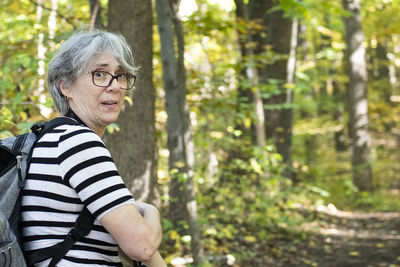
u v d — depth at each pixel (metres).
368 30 15.78
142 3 4.14
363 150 12.48
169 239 4.94
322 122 18.86
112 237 1.45
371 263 5.82
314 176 13.38
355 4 12.48
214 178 6.20
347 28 12.68
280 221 6.71
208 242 5.33
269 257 5.68
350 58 12.62
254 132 7.43
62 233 1.39
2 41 4.33
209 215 5.64
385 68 20.05
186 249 4.93
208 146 6.35
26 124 2.88
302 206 8.73
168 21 4.34
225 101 5.98
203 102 5.79
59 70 1.55
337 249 6.45
